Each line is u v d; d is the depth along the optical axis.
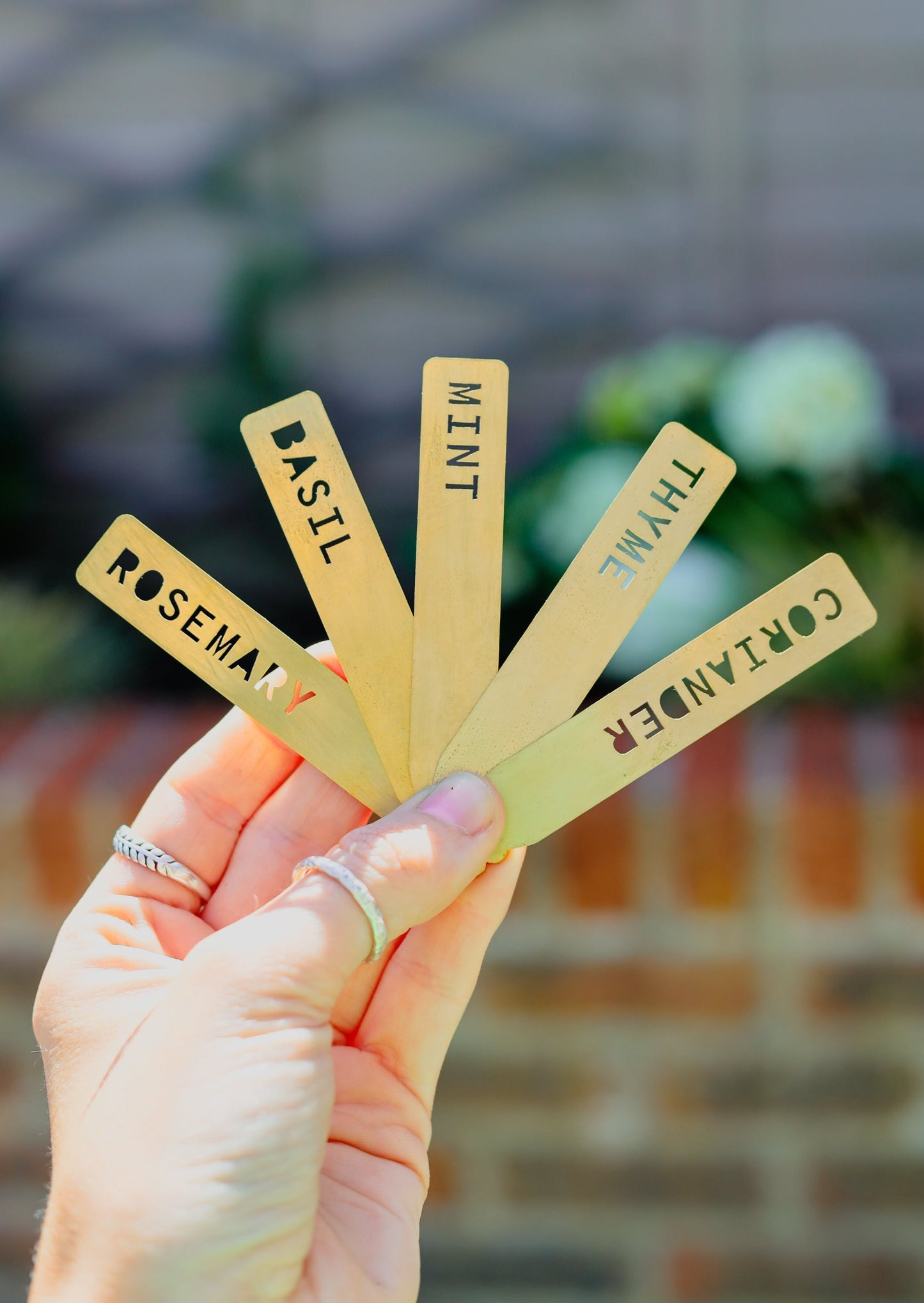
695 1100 0.65
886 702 0.70
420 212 1.08
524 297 1.09
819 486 0.78
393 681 0.45
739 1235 0.66
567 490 0.79
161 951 0.48
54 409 1.11
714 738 0.67
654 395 0.84
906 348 1.08
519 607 0.77
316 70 1.05
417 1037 0.48
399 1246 0.46
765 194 1.07
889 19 1.02
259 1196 0.43
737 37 1.03
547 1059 0.65
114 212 1.08
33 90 1.07
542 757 0.45
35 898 0.65
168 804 0.49
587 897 0.63
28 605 0.89
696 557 0.73
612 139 1.06
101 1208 0.43
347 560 0.45
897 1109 0.64
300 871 0.45
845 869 0.62
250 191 1.08
